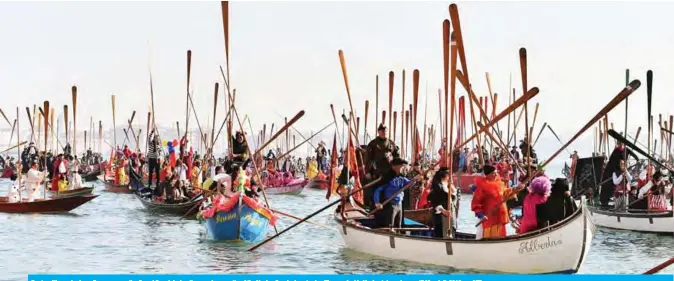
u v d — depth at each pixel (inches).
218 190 868.6
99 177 2169.0
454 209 671.1
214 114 1253.1
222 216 829.2
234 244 825.5
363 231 717.9
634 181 1237.1
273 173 1694.1
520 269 605.6
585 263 717.9
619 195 985.5
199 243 840.3
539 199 606.2
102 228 979.9
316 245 814.5
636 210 955.3
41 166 1617.9
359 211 806.5
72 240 874.1
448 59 661.3
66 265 718.5
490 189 625.6
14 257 763.4
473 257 626.2
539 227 606.2
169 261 734.5
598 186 1016.2
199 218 888.9
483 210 628.7
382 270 660.1
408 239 669.3
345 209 805.2
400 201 711.1
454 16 645.9
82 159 2800.2
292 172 2186.3
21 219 1069.1
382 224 721.0
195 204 1084.5
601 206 1017.5
